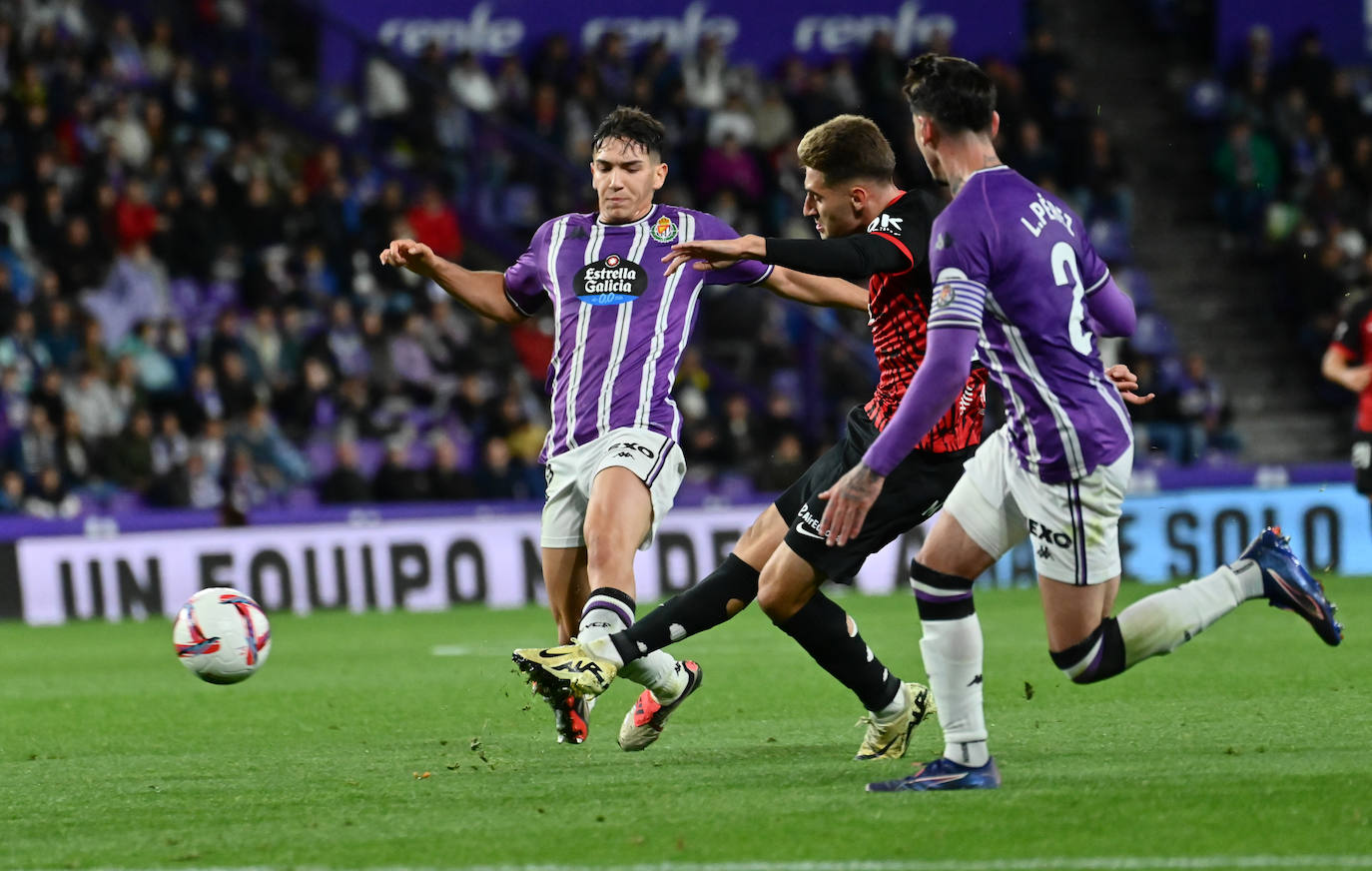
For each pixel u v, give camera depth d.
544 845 15.52
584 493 21.89
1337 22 86.00
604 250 22.33
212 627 23.17
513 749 22.59
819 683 30.09
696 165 76.06
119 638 46.50
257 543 54.94
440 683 32.00
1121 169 78.88
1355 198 81.06
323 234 67.38
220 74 71.50
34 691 32.50
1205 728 22.58
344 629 46.97
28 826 17.45
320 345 62.62
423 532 56.06
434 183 74.25
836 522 17.02
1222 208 81.56
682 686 21.52
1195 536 57.94
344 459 58.44
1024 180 17.34
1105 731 22.56
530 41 81.31
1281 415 77.31
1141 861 14.12
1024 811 16.39
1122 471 17.28
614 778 19.59
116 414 58.28
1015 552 58.06
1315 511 58.50
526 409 66.81
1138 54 87.00
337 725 26.00
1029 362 17.06
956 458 20.41
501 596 56.31
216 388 59.97
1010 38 85.25
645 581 56.34
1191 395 69.19
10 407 57.06
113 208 63.84
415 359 64.75
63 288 62.78
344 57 79.19
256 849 15.77
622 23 82.25
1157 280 80.31
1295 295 78.56
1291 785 17.53
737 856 14.73
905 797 17.47
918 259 19.19
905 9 84.38
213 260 65.38
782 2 83.38
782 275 23.05
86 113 66.75
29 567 53.53
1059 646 17.83
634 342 21.92
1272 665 30.73
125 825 17.34
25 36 67.81
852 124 20.64
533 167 76.12
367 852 15.45
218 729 25.98
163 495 57.19
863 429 20.61
